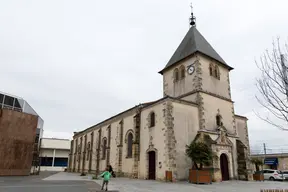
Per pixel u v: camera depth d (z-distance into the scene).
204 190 14.95
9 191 12.58
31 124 28.52
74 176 30.09
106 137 36.28
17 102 29.97
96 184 17.95
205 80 27.11
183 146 22.66
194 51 27.62
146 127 25.92
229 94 29.70
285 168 40.09
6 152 25.55
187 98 27.23
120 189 14.82
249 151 30.31
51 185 16.44
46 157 65.25
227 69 31.17
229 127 27.39
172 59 32.28
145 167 24.53
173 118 22.89
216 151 22.89
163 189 15.19
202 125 24.31
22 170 26.72
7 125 26.12
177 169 21.39
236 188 16.36
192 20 35.16
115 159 31.38
